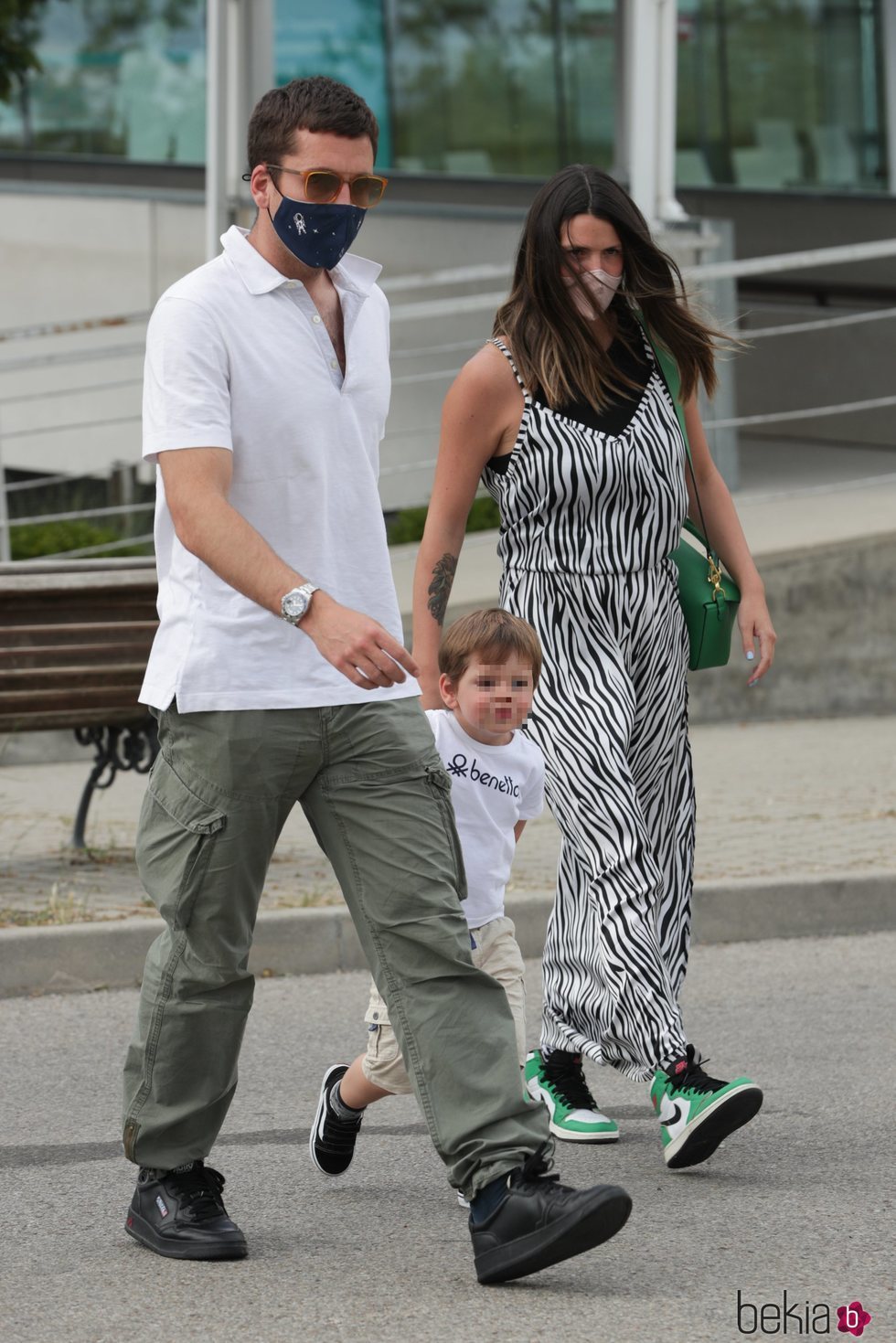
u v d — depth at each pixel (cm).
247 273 1148
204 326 1125
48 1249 1249
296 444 1147
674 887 1513
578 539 1431
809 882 2231
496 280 4572
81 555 3909
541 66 5509
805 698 3666
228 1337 1087
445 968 1149
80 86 5712
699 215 5484
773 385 5788
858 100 5431
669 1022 1391
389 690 1174
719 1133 1367
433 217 4553
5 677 2212
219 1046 1202
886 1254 1234
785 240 5572
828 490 3969
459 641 1335
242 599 1145
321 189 1123
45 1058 1738
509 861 1378
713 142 5453
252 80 4278
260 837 1165
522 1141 1129
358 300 1190
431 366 4588
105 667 2259
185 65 5541
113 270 5053
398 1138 1516
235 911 1175
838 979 2023
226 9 3981
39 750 3212
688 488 1538
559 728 1427
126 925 1989
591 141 5556
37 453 5319
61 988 1964
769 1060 1720
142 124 5631
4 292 5325
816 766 3091
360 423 1177
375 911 1156
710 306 1566
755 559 3612
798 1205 1334
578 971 1471
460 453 1441
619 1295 1155
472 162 5481
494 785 1355
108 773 3069
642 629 1447
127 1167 1441
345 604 1168
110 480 5094
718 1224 1292
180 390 1114
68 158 5762
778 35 5438
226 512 1097
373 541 1182
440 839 1169
